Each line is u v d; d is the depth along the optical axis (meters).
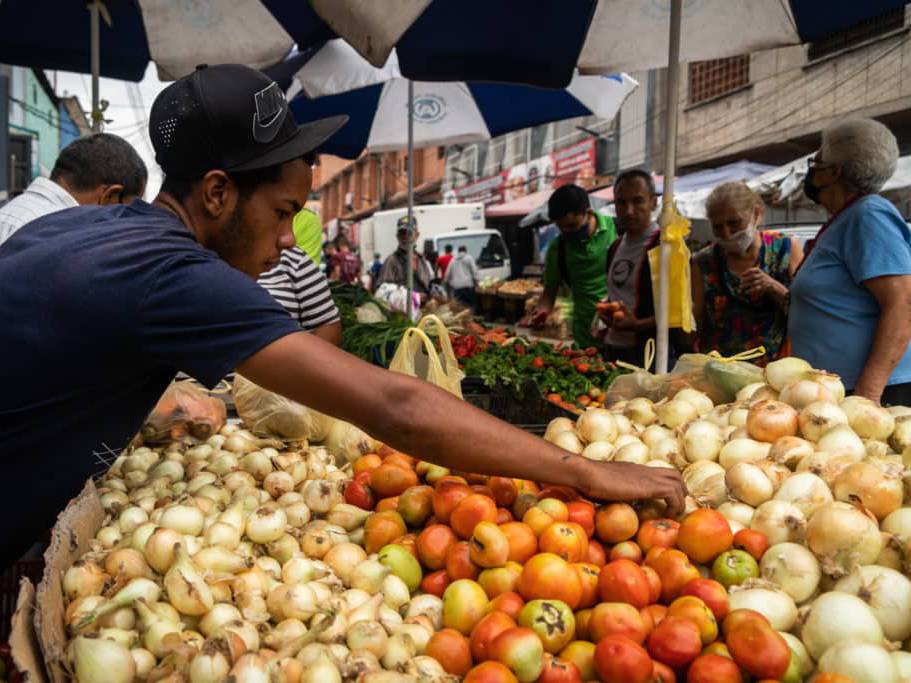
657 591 1.68
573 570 1.65
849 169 3.31
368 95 8.32
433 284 13.52
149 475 2.46
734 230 4.25
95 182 3.44
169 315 1.48
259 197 1.64
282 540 1.91
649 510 1.93
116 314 1.48
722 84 20.06
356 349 4.88
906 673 1.46
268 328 1.49
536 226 21.88
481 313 20.45
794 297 3.59
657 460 2.31
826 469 2.01
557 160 27.34
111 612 1.50
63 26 5.62
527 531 1.81
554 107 7.80
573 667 1.47
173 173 1.64
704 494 2.08
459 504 1.88
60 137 31.61
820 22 4.38
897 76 14.96
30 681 1.18
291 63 6.74
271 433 2.82
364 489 2.18
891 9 4.04
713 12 4.68
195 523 1.84
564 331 12.77
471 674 1.41
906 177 9.88
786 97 17.75
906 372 3.47
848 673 1.42
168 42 4.87
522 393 4.12
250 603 1.61
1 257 1.66
